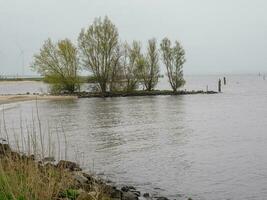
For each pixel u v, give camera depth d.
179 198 15.98
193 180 18.62
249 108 58.78
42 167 11.86
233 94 95.56
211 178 18.94
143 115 48.19
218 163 22.05
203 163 22.06
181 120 43.44
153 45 87.00
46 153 14.34
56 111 53.34
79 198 11.38
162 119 44.19
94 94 82.81
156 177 19.19
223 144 28.16
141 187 17.50
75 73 84.12
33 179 10.23
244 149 26.16
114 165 21.59
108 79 83.94
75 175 14.71
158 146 27.41
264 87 141.38
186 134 33.09
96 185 13.43
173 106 61.41
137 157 23.73
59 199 10.60
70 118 44.81
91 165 21.48
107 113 50.41
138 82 86.94
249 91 111.69
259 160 22.67
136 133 33.56
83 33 82.50
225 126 38.38
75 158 21.69
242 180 18.48
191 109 56.44
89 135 32.16
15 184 10.11
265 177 18.92
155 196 16.09
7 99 73.38
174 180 18.62
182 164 21.89
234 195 16.30
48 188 10.21
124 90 85.69
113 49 83.00
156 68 87.94
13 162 11.71
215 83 193.88
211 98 80.69
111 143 28.53
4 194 9.91
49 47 83.62
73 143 28.19
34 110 54.88
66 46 83.31
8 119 43.69
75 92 85.19
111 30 82.38
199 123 40.75
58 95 81.56
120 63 84.00
